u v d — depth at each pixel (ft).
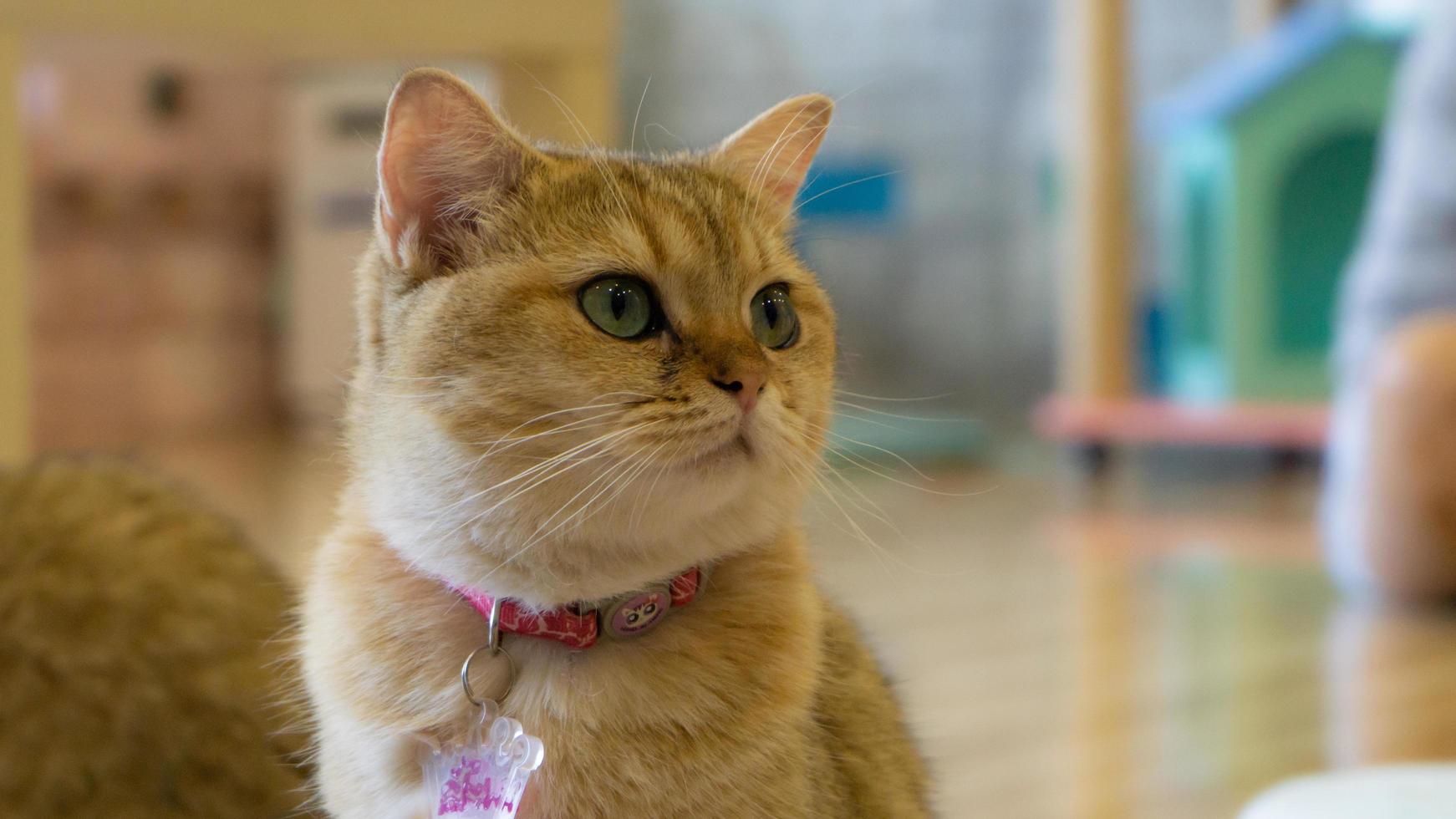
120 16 5.48
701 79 20.17
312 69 18.54
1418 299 10.64
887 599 10.17
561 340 3.47
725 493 3.57
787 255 4.09
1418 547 9.97
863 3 20.30
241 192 18.72
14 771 4.42
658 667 3.55
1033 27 19.89
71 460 5.16
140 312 17.81
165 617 4.65
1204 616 9.86
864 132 20.31
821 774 3.71
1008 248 20.15
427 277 3.67
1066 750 7.18
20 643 4.47
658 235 3.65
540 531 3.47
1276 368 14.61
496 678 3.56
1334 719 7.66
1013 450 17.34
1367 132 14.46
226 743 4.53
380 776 3.60
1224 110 14.48
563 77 6.33
